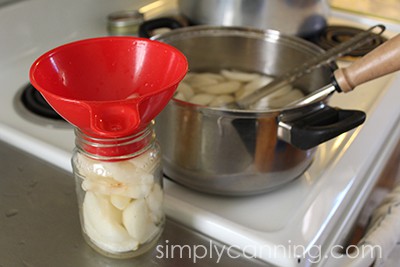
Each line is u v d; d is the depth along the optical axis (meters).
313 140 0.44
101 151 0.39
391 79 0.74
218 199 0.51
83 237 0.46
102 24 0.90
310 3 0.82
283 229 0.46
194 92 0.69
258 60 0.70
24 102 0.67
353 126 0.45
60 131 0.61
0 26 0.72
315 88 0.62
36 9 0.77
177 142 0.49
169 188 0.53
